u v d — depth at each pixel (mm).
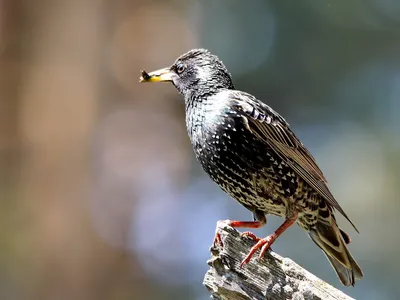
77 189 14039
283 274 6727
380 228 15109
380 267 14961
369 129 15891
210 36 15742
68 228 13844
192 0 15617
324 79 15766
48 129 14266
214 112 8008
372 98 15891
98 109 14461
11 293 13867
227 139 7930
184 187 15562
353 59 15688
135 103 14812
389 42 15570
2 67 14469
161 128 14961
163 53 15039
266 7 15617
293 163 8008
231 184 8156
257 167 7969
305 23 15500
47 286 13711
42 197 14016
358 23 15430
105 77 14609
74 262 13758
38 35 14633
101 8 14680
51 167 14117
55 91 14391
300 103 15938
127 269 14148
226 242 6938
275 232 8062
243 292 6828
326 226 8227
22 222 14008
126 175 14469
